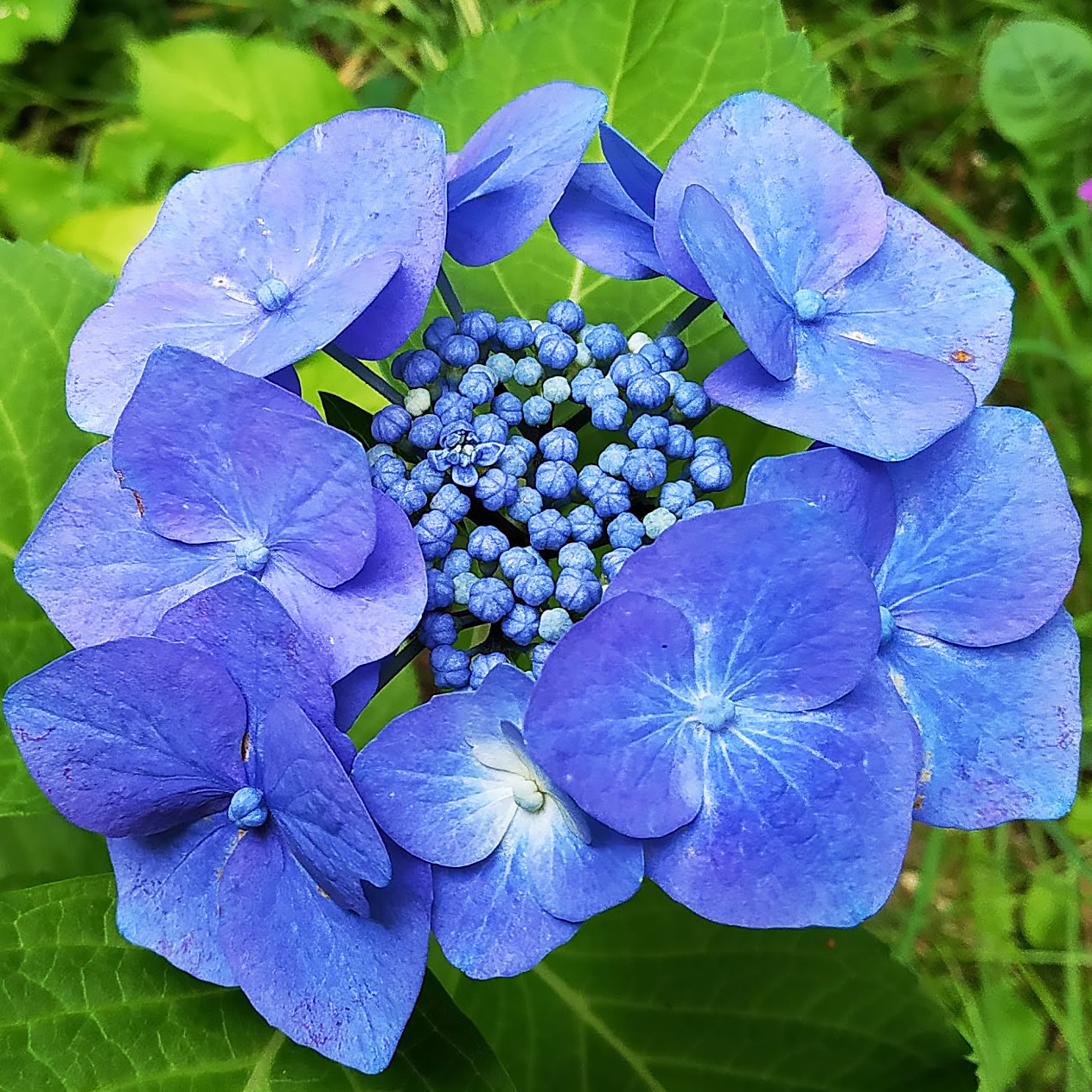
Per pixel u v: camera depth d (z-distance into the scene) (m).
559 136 0.24
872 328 0.23
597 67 0.31
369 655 0.22
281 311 0.23
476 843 0.22
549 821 0.22
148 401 0.21
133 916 0.23
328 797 0.20
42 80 0.46
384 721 0.32
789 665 0.21
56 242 0.37
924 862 0.37
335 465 0.21
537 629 0.23
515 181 0.24
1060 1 0.47
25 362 0.28
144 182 0.41
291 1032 0.22
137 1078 0.24
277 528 0.22
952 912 0.39
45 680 0.21
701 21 0.31
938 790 0.23
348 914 0.22
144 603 0.23
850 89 0.47
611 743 0.21
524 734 0.20
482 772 0.22
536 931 0.22
